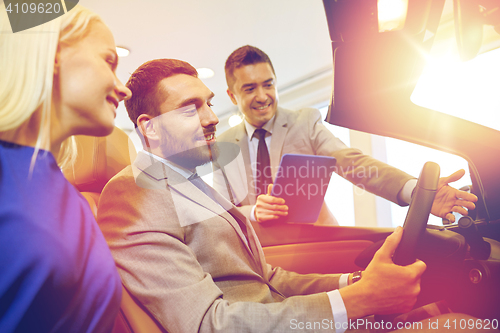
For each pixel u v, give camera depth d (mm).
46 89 344
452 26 2307
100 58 394
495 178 605
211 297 533
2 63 340
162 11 2484
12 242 314
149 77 716
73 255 354
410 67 528
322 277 786
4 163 340
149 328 516
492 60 1990
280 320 512
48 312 345
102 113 393
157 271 544
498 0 542
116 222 602
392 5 467
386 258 545
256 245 753
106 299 395
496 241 601
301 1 2471
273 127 1577
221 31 2770
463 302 547
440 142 628
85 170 778
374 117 611
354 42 498
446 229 639
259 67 1507
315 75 3543
